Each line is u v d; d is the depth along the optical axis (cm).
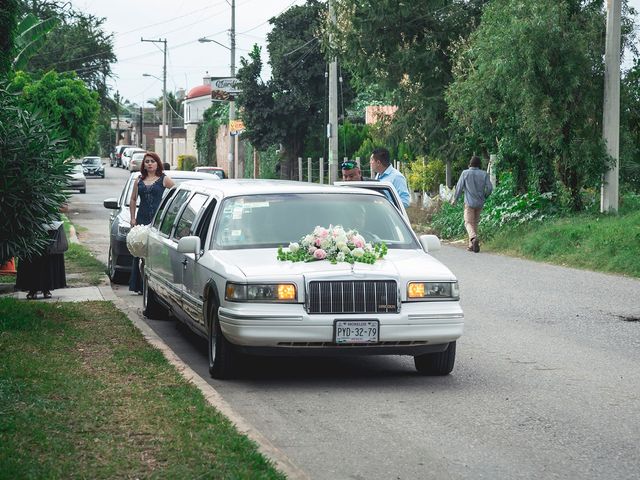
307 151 5200
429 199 3078
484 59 2216
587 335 1159
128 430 679
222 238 978
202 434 668
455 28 2862
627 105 2256
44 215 1185
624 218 2053
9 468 575
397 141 2995
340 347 873
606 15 2233
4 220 1165
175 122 14200
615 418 774
